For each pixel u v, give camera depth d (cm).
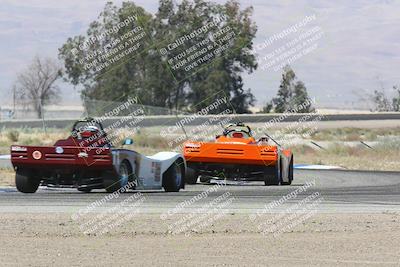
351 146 13812
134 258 2806
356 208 4497
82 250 2947
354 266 2717
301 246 3112
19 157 5031
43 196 4972
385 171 9375
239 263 2741
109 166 4959
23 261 2697
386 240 3275
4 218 3719
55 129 14362
